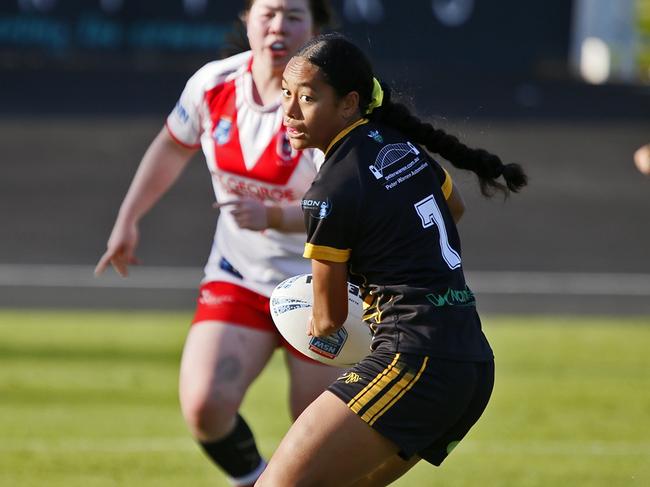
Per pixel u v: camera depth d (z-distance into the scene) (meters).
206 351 20.23
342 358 17.47
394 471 16.61
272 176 20.48
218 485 23.83
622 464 25.72
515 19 91.50
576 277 50.91
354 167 15.47
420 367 15.09
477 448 26.88
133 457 25.84
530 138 75.31
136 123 75.56
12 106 78.44
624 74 94.31
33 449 26.22
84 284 47.31
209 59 89.88
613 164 71.75
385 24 90.06
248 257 20.80
